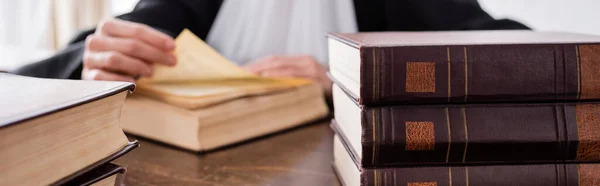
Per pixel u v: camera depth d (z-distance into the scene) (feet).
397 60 2.22
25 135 1.81
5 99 1.89
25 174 1.82
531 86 2.26
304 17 6.86
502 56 2.25
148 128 3.25
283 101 3.46
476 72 2.24
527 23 6.84
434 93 2.24
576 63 2.26
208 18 6.52
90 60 3.77
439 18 5.39
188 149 3.07
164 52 3.57
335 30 6.85
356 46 2.27
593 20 5.95
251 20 6.85
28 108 1.82
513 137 2.25
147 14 5.62
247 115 3.27
